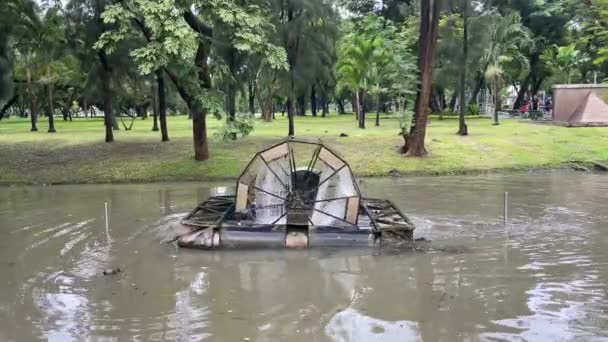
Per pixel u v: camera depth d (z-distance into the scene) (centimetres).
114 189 1978
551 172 2253
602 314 727
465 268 938
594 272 906
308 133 3089
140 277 910
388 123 4234
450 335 668
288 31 2775
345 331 684
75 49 2756
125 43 2517
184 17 2033
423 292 820
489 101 6206
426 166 2286
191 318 729
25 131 3772
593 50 3856
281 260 1004
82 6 2681
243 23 1975
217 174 2192
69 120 6216
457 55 3522
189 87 2089
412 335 670
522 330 680
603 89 3356
